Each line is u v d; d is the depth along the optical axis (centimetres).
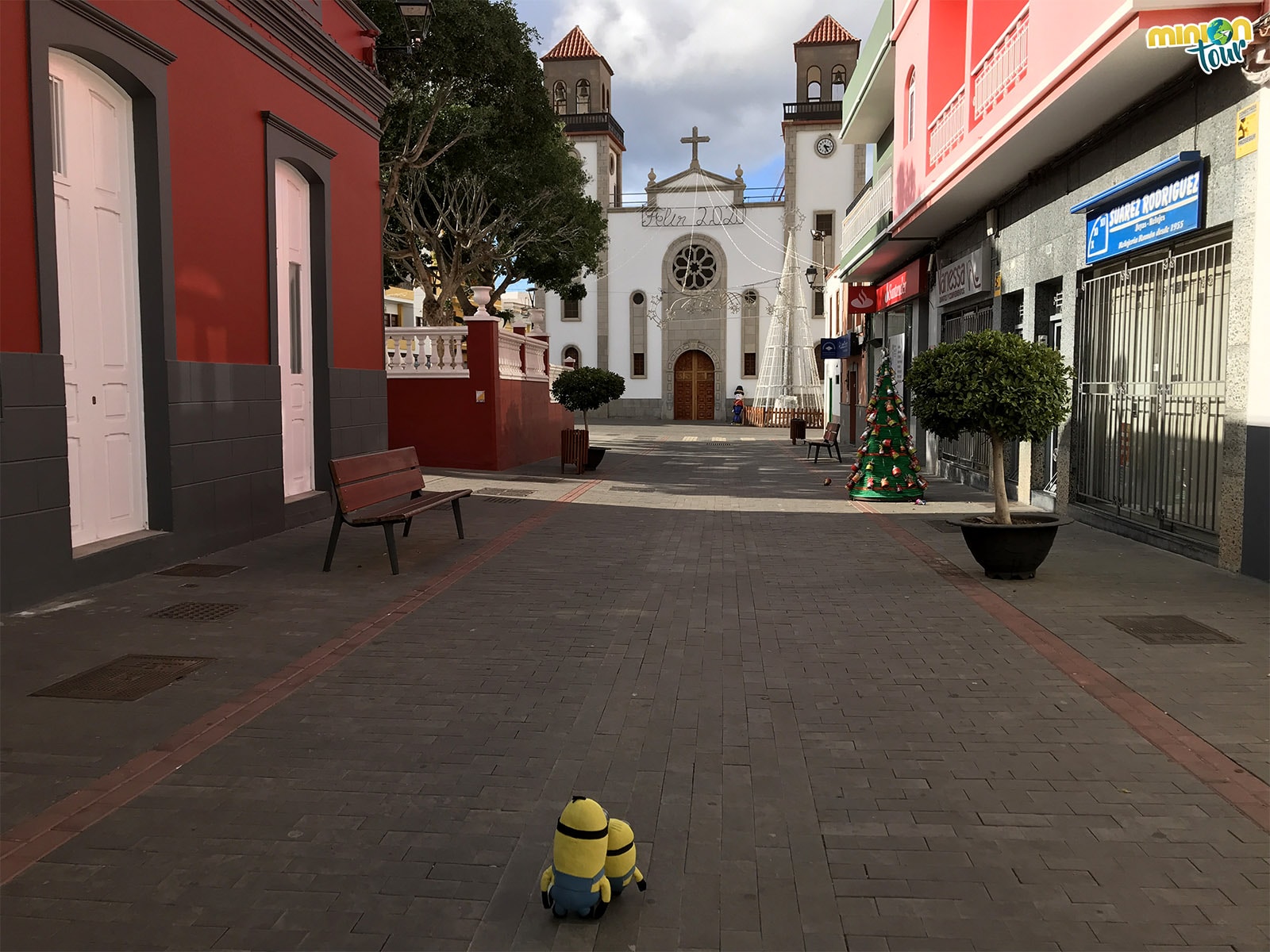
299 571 839
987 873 327
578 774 413
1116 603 708
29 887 321
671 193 5112
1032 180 1274
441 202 2327
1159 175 906
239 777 409
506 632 643
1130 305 1032
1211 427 865
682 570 855
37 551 692
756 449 2698
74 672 549
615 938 293
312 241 1180
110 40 759
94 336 782
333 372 1209
